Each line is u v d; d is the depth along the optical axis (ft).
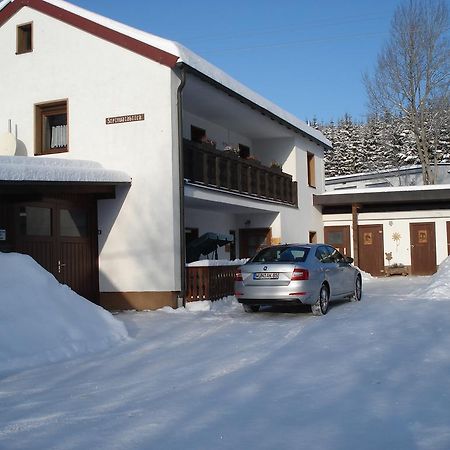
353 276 45.57
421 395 19.03
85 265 44.88
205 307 43.42
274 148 73.46
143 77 45.27
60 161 41.60
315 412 17.49
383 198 75.92
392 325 32.27
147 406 18.54
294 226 71.36
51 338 27.37
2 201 38.34
